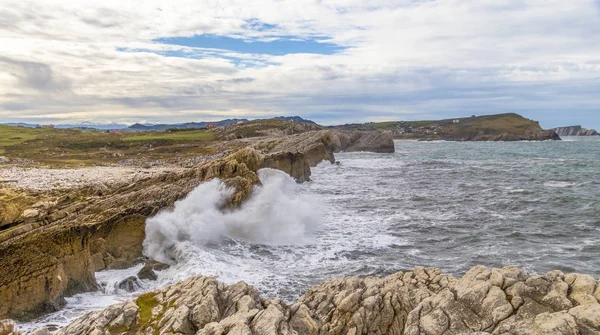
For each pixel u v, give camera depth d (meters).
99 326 11.72
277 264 20.78
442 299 11.66
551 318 9.81
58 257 16.19
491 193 40.25
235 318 11.12
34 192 27.83
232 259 21.25
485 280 12.02
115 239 21.31
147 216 22.88
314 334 11.66
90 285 17.31
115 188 30.30
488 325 10.47
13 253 15.01
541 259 21.27
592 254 21.95
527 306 10.55
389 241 24.58
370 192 41.78
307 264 20.78
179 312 11.86
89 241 19.52
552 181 48.69
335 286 14.46
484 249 22.97
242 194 27.56
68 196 25.80
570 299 10.46
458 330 10.59
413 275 14.64
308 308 12.80
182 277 18.67
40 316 14.71
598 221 28.62
